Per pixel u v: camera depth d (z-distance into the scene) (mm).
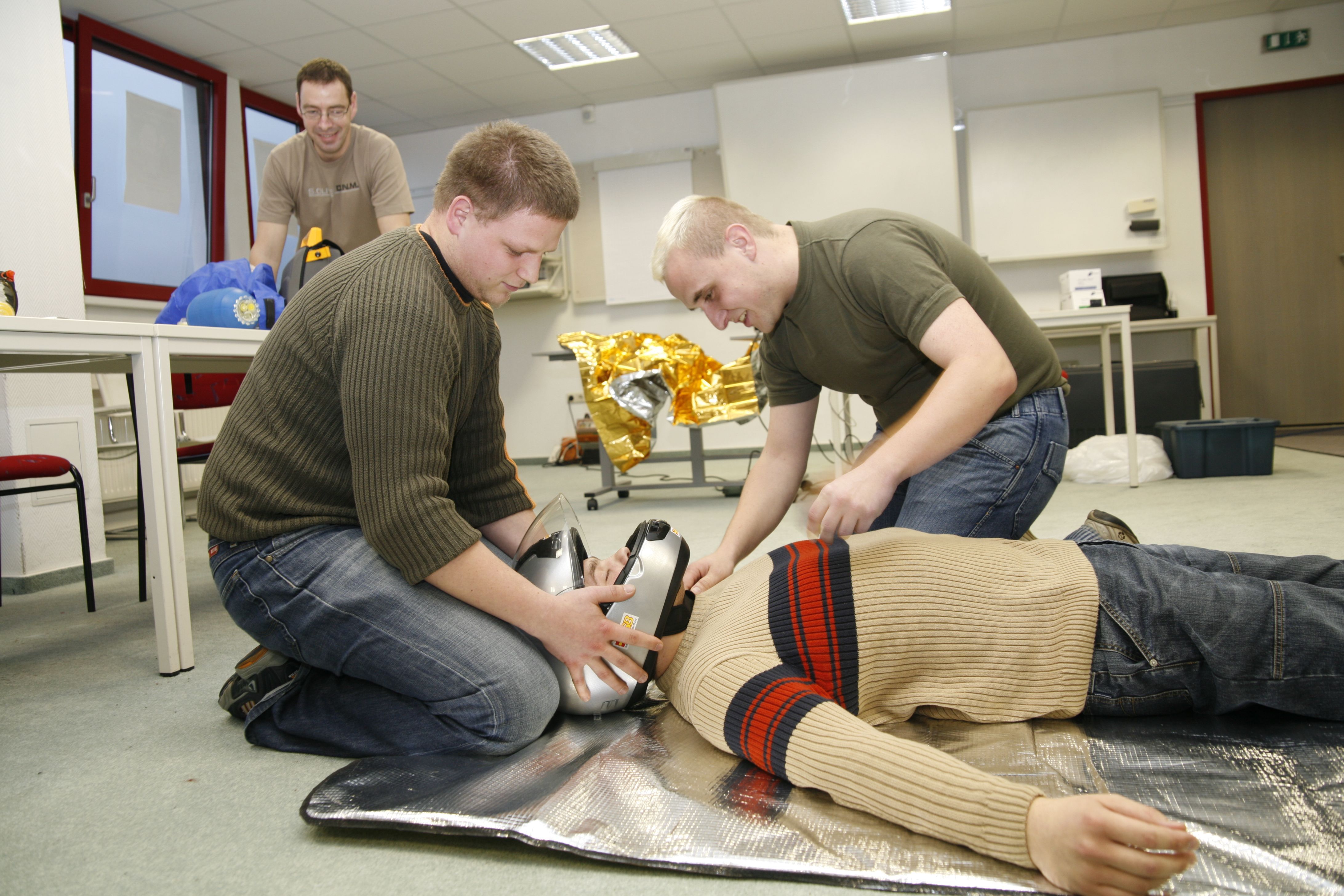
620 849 788
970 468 1399
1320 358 5723
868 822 807
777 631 958
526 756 1029
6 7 2711
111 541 3836
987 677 975
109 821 977
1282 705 956
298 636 1138
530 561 1153
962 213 5949
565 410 6852
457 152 1046
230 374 2758
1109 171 5625
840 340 1350
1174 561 1072
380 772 985
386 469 999
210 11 4570
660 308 6617
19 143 2736
